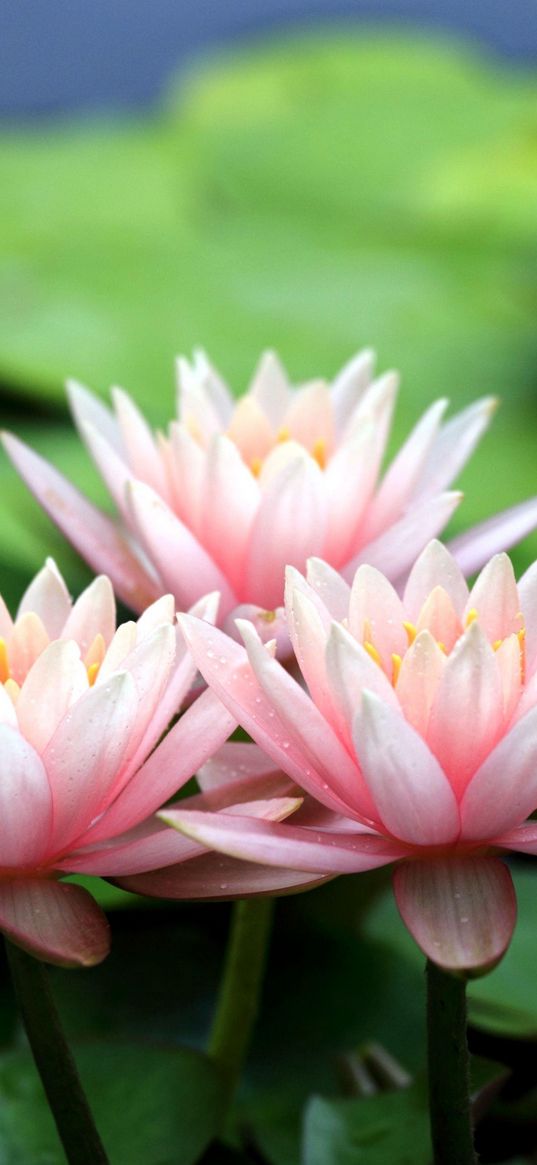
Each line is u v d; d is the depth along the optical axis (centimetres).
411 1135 83
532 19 285
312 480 83
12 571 108
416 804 73
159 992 95
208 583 84
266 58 285
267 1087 91
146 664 74
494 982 92
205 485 84
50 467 88
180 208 220
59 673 73
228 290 181
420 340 169
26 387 142
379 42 288
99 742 73
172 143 253
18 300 171
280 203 221
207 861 75
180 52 262
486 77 276
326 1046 93
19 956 75
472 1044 92
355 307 178
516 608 76
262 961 86
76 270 186
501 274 190
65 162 237
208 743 74
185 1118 83
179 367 89
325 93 262
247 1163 84
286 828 74
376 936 97
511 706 74
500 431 144
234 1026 86
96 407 91
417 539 83
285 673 73
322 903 99
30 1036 76
